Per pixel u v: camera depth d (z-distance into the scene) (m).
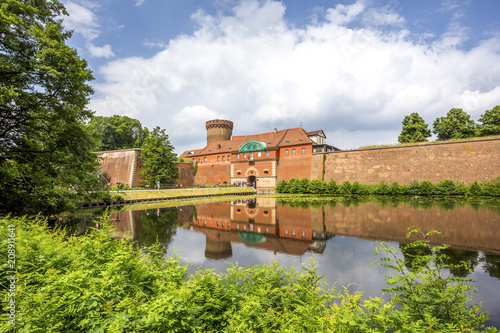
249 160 58.66
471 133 50.34
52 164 14.61
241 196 45.62
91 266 4.54
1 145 12.98
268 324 3.69
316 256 10.02
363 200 31.55
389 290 4.22
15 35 12.46
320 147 54.03
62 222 16.98
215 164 67.38
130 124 72.56
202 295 3.91
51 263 4.47
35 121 13.47
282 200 34.91
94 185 17.80
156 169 46.53
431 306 3.84
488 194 31.44
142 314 3.24
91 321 3.13
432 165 38.19
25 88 12.93
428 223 15.66
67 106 13.77
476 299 6.16
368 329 3.17
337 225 16.41
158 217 20.42
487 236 12.26
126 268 4.51
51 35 13.14
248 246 11.64
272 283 4.98
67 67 13.09
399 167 41.09
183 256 10.02
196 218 19.92
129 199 33.16
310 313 3.66
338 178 47.19
